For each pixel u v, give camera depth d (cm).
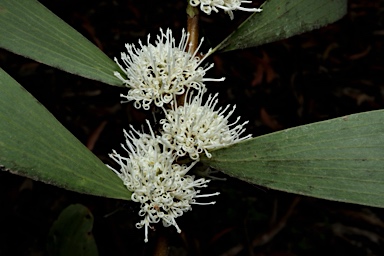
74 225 15
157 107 10
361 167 9
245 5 15
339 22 28
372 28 29
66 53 9
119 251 22
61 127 8
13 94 8
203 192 18
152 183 9
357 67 28
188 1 11
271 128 25
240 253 23
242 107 25
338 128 9
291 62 26
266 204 24
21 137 7
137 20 25
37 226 23
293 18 11
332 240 25
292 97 26
